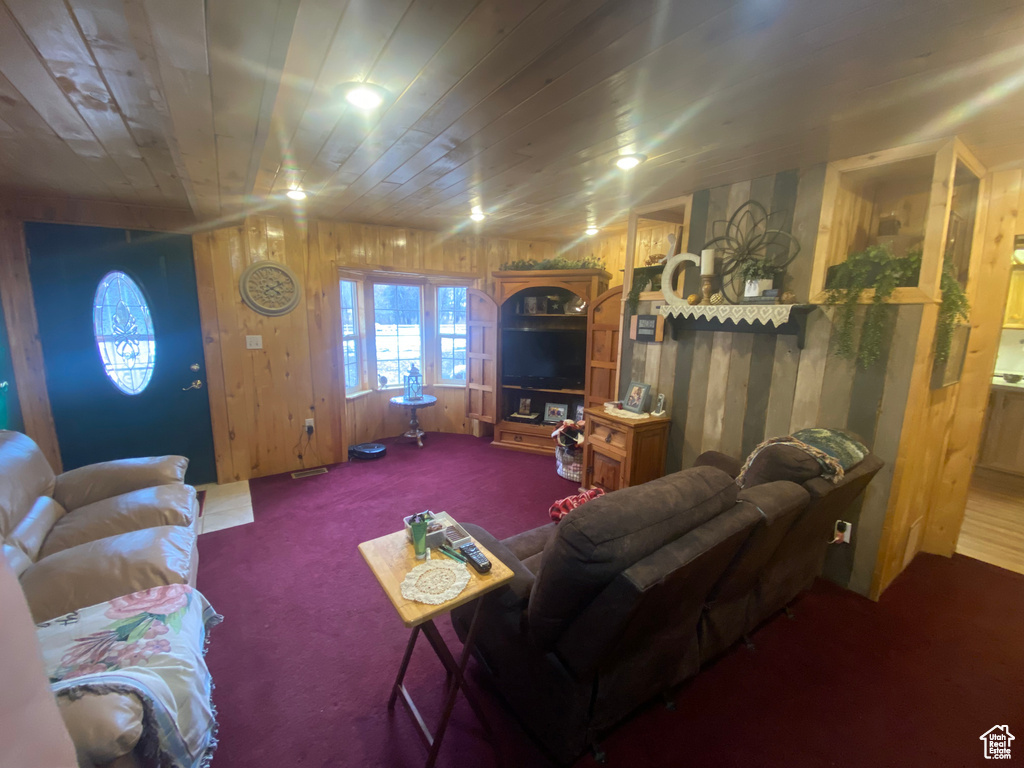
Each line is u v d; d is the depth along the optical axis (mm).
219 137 1784
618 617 1106
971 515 3287
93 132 1793
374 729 1577
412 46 1327
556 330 4570
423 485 3688
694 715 1634
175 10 1015
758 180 2564
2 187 2646
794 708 1667
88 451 3174
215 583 2367
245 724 1585
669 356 3090
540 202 3299
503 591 1545
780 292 2424
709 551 1256
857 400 2250
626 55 1375
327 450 4156
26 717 462
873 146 2068
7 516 1696
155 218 3205
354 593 2301
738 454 2744
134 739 949
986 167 2322
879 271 2137
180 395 3457
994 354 2473
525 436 4613
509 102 1696
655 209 3182
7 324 2781
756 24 1209
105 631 1277
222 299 3514
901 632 2064
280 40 1145
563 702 1337
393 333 4945
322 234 3910
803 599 2303
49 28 1096
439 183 2777
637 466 2996
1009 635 2057
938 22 1188
